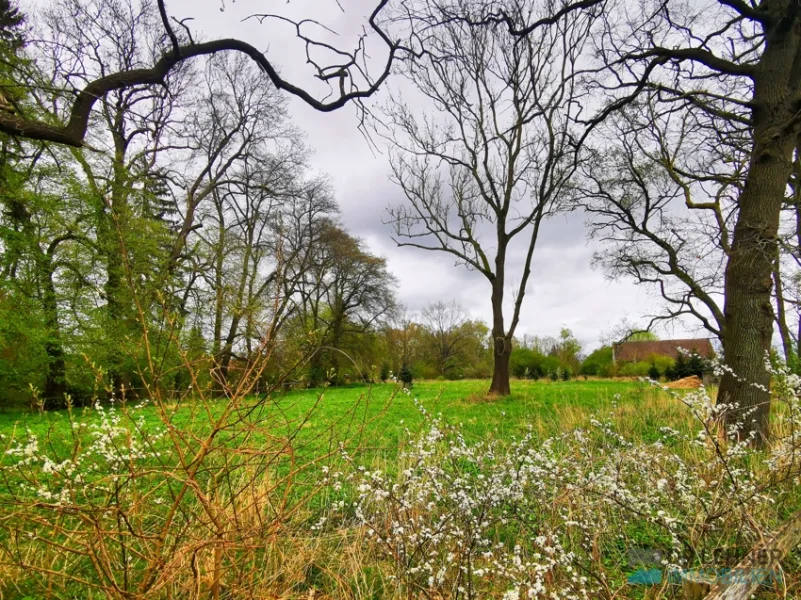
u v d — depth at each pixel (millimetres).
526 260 17281
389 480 3555
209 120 22734
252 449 2818
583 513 3771
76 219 18000
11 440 3359
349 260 36156
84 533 2531
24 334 16359
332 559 3584
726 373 7191
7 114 4375
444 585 3102
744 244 7285
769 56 7512
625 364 34781
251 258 19266
